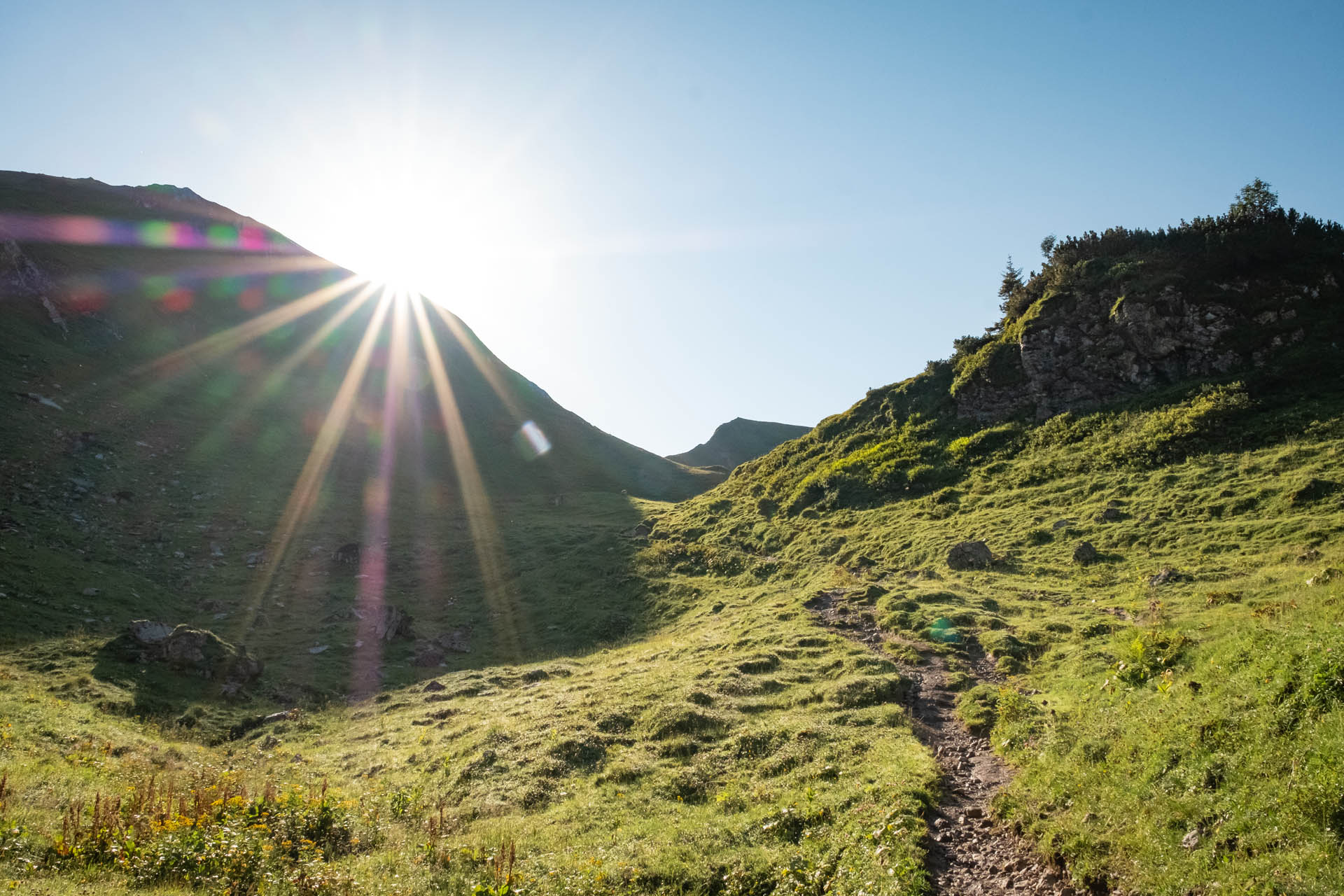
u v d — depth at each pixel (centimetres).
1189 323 5503
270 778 2244
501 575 6197
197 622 4528
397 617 4750
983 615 3256
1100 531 4059
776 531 6088
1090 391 5788
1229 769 1201
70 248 10419
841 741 2045
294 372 10550
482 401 12656
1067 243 7006
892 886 1194
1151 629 2288
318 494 7512
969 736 2081
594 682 3316
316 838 1582
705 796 1884
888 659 2841
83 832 1325
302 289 13275
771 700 2570
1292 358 4934
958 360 7231
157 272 11169
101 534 5281
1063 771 1539
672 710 2467
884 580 4309
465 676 4000
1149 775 1325
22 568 4322
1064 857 1252
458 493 8950
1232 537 3456
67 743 2316
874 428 7200
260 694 3594
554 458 11481
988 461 5662
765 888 1352
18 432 6006
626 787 1988
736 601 4791
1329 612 1555
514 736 2561
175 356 9219
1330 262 5562
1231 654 1566
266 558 5766
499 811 1961
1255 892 945
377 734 3017
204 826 1438
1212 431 4556
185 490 6475
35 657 3350
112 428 6925
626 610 5175
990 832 1452
